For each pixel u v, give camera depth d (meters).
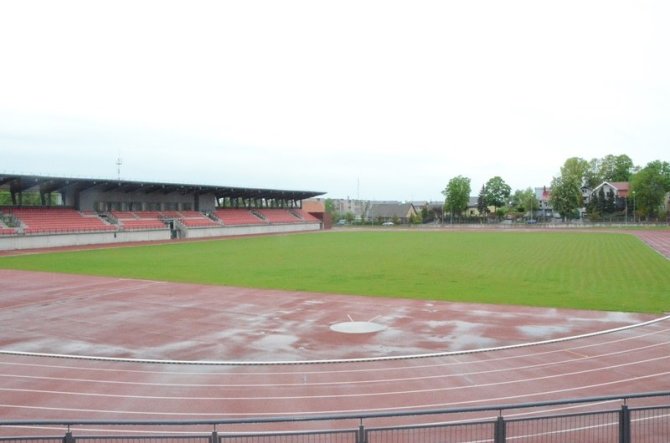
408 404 15.09
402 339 22.64
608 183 148.50
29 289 35.75
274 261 53.16
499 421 10.83
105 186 83.94
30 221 70.88
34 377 17.66
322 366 18.91
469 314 27.70
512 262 50.53
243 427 13.70
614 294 33.09
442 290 35.12
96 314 27.91
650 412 14.09
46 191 78.19
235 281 39.41
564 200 138.88
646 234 92.81
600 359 19.42
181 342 22.23
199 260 54.25
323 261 53.03
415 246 71.06
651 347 20.98
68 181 75.75
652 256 54.34
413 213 164.75
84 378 17.56
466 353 20.45
